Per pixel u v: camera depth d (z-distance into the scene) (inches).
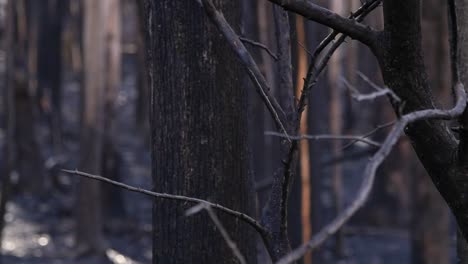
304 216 404.5
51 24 1008.9
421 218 488.1
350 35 100.0
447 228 489.1
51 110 976.9
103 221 660.7
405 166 682.2
